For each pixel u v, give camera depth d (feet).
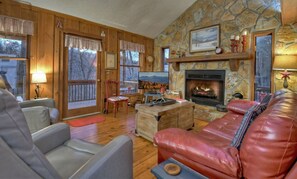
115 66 15.84
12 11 10.23
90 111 14.39
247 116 4.06
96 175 2.80
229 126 6.93
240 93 12.39
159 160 4.85
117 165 3.39
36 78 10.66
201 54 14.93
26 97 11.13
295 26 10.32
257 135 2.91
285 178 2.68
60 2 11.32
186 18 15.99
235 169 3.19
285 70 10.12
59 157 4.31
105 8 12.97
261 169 2.85
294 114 2.96
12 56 10.53
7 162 1.79
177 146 4.19
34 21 11.09
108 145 3.48
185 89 16.05
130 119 12.92
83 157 4.32
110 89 15.65
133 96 17.70
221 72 13.51
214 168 3.59
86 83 14.67
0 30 9.78
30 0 10.56
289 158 2.67
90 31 13.93
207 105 14.29
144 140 9.05
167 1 14.12
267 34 11.46
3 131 1.82
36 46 11.30
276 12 11.00
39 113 6.80
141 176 5.98
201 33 14.83
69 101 14.01
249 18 12.16
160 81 16.15
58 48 12.26
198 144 3.93
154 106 9.55
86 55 14.28
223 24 13.51
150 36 18.60
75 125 11.34
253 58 11.90
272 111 3.17
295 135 2.65
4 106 1.84
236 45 12.28
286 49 10.66
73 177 2.61
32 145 2.10
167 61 16.62
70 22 12.73
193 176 3.52
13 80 10.78
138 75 16.88
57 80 12.35
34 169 2.08
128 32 16.74
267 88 12.02
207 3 14.46
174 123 9.32
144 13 14.83
